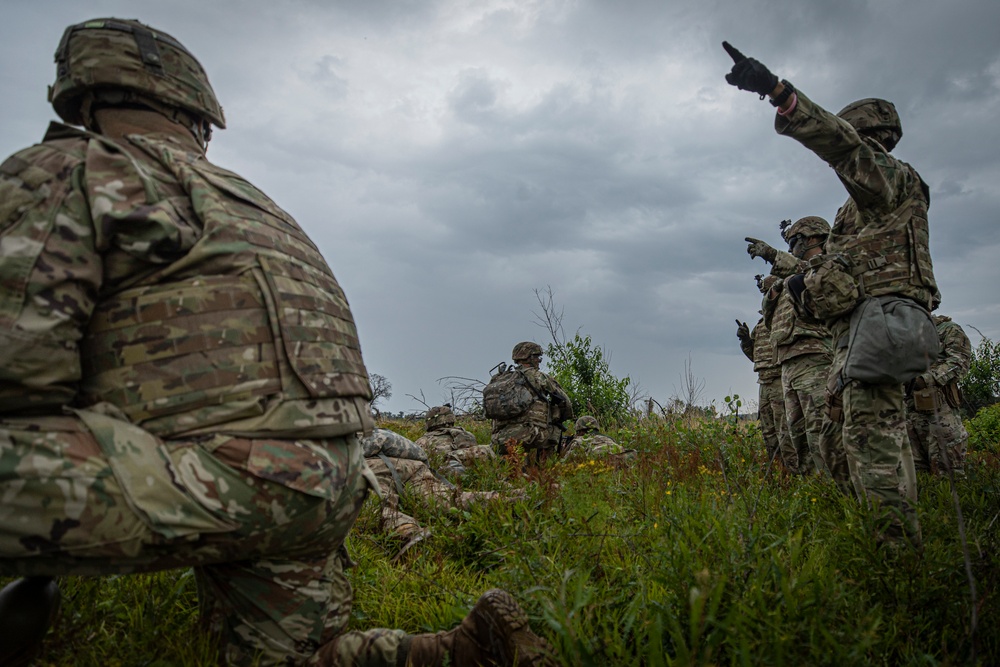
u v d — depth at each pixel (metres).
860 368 3.39
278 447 1.93
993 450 6.53
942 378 5.70
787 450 6.09
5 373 1.70
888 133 3.85
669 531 3.16
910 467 3.47
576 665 1.95
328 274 2.33
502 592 2.10
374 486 2.30
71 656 2.14
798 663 1.90
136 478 1.77
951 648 2.32
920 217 3.64
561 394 8.49
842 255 3.65
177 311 1.89
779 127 3.46
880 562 2.79
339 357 2.14
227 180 2.18
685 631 2.26
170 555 1.85
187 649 2.19
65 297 1.77
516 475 5.90
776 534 3.16
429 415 8.63
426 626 2.79
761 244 6.07
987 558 2.64
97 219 1.82
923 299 3.61
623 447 8.03
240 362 1.91
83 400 1.88
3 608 1.99
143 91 2.23
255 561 2.06
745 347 7.06
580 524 3.61
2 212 1.79
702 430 8.18
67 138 2.02
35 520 1.72
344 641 2.16
